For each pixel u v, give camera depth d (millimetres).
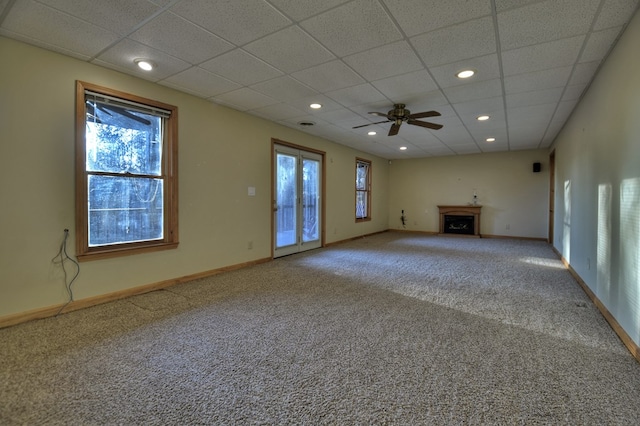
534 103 4133
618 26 2328
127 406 1607
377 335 2439
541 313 2898
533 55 2803
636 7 2090
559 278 4148
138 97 3393
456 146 7457
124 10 2199
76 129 2947
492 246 6855
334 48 2727
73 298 2967
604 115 2924
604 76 2920
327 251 6195
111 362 2031
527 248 6586
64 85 2869
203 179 4113
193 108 3965
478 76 3283
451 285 3814
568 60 2889
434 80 3400
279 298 3312
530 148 7730
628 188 2316
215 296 3373
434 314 2875
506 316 2826
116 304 3113
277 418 1526
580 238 3906
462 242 7461
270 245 5254
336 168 7074
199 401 1651
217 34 2514
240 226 4688
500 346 2260
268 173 5184
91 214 3123
